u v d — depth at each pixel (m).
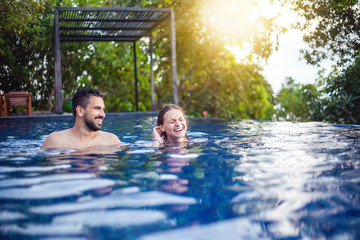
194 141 3.26
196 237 0.98
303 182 1.58
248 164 2.03
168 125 3.21
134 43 12.73
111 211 1.19
